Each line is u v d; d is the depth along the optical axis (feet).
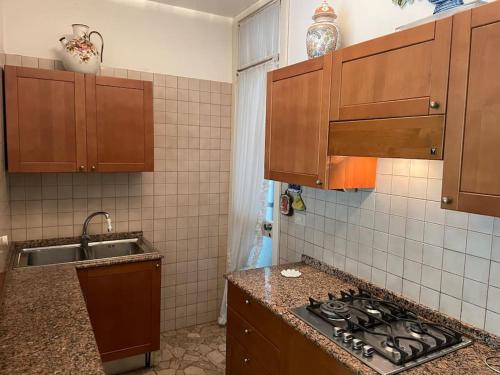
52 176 8.78
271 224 9.21
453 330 4.82
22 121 7.44
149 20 9.72
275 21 8.75
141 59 9.71
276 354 5.70
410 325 5.01
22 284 5.76
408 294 5.61
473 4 4.05
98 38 9.14
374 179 6.07
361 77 4.89
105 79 8.16
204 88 10.61
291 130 6.32
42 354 3.77
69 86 7.82
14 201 8.40
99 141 8.20
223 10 10.23
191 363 8.98
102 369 3.55
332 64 5.36
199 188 10.77
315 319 5.24
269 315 5.86
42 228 8.75
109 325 8.09
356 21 6.35
